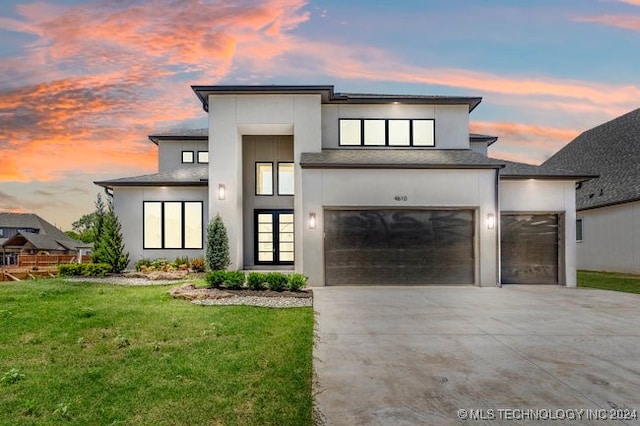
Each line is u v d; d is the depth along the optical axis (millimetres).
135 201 16812
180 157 22172
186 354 5484
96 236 15938
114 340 6062
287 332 6727
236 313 8133
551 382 4695
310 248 13039
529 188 13930
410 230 13383
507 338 6629
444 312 8781
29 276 17094
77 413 3754
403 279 13297
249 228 16656
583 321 7938
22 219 44719
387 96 15883
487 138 19594
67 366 5008
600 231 20000
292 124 14844
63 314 7828
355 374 4918
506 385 4594
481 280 13148
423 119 15797
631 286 14000
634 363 5395
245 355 5465
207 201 16859
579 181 14141
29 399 4031
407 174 13258
